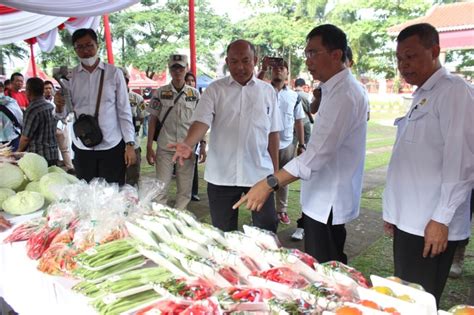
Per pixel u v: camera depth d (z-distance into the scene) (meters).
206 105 2.58
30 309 1.67
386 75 17.12
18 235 1.87
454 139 1.58
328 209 2.10
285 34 16.55
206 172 2.75
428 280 1.82
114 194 1.88
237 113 2.59
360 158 2.11
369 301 1.04
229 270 1.32
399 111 15.58
